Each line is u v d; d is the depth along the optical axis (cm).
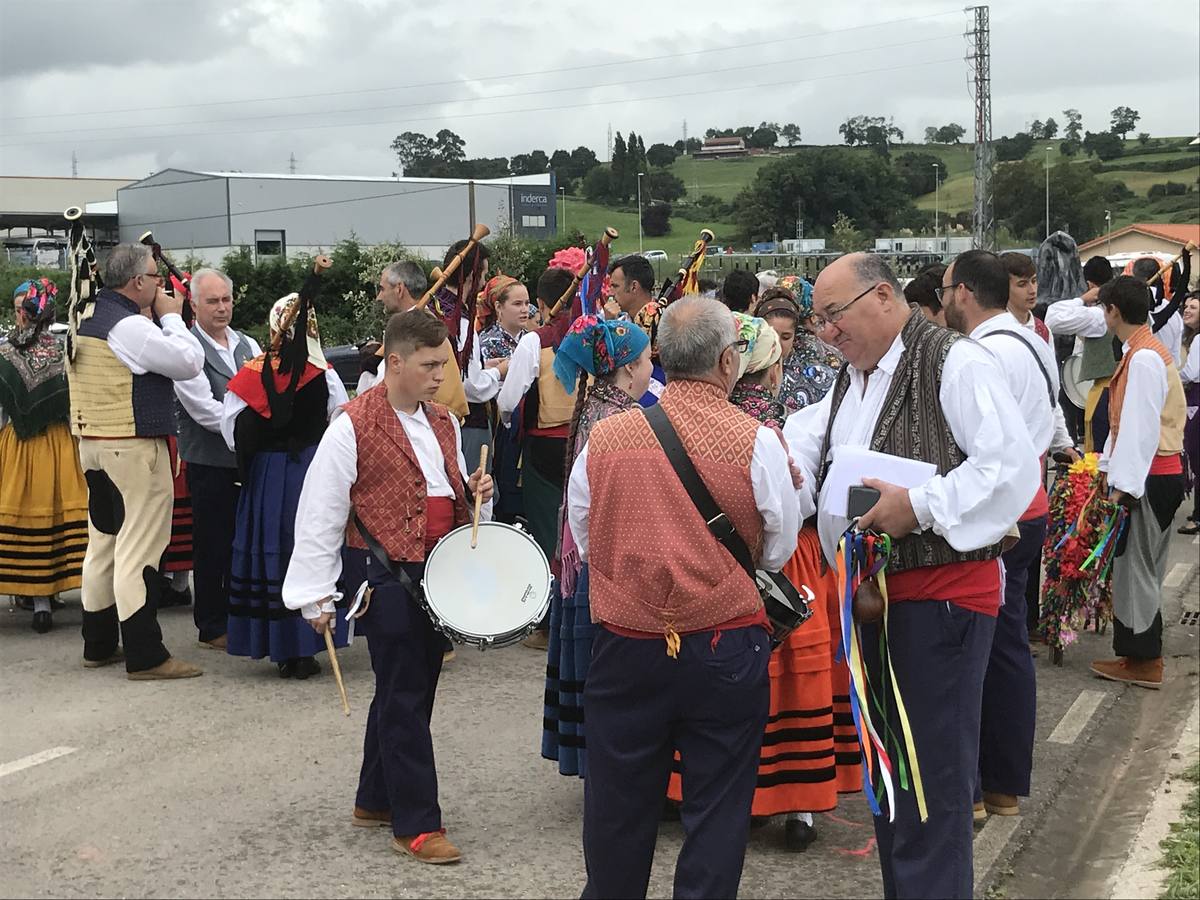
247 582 607
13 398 685
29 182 8400
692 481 317
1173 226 5372
